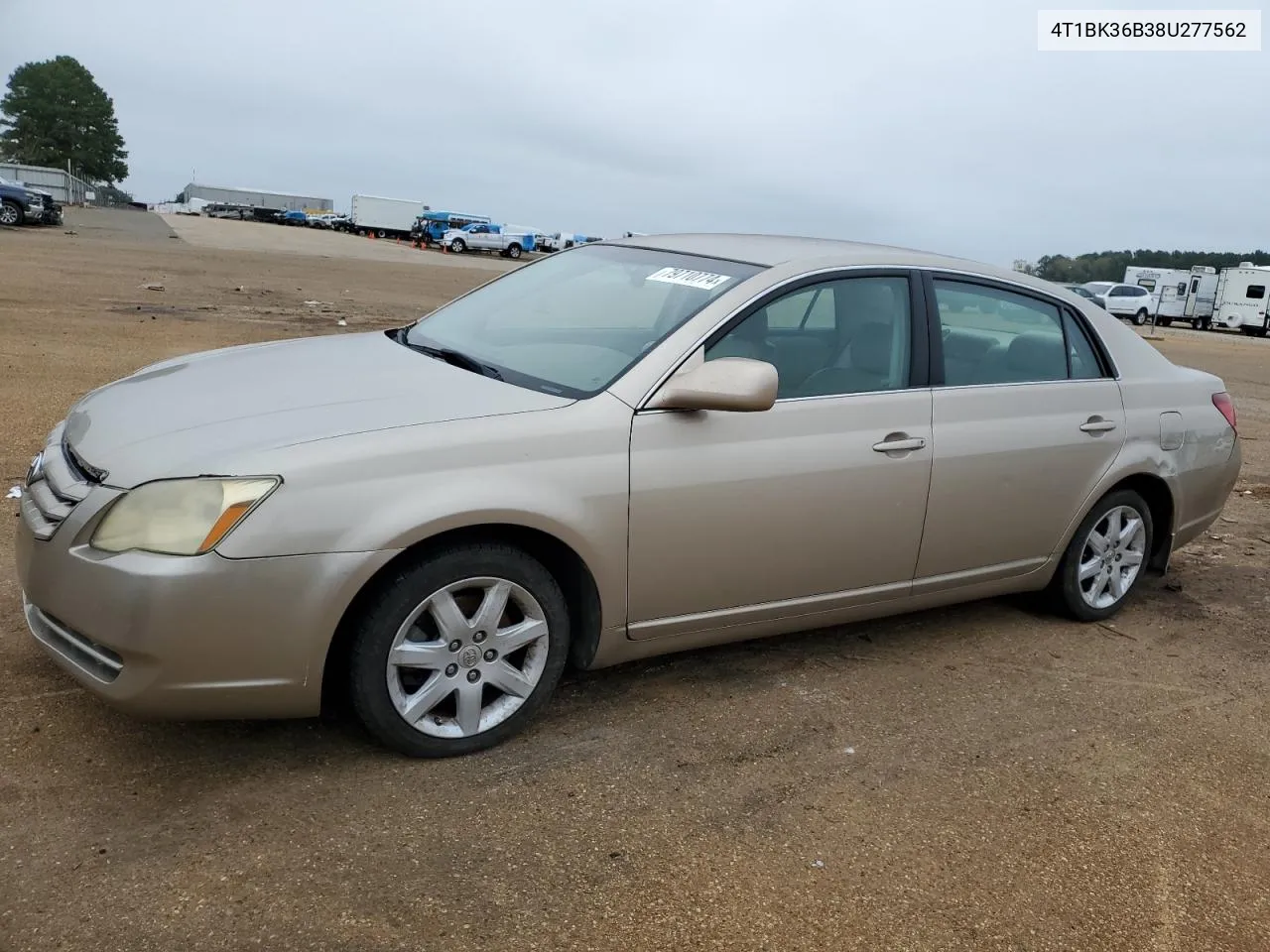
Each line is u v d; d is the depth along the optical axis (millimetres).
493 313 4219
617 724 3514
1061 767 3508
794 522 3637
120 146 130875
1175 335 34281
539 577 3205
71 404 7633
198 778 2979
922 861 2910
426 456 2969
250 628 2773
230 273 23953
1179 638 4805
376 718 3035
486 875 2670
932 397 3996
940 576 4188
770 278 3723
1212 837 3178
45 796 2822
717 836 2930
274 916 2447
